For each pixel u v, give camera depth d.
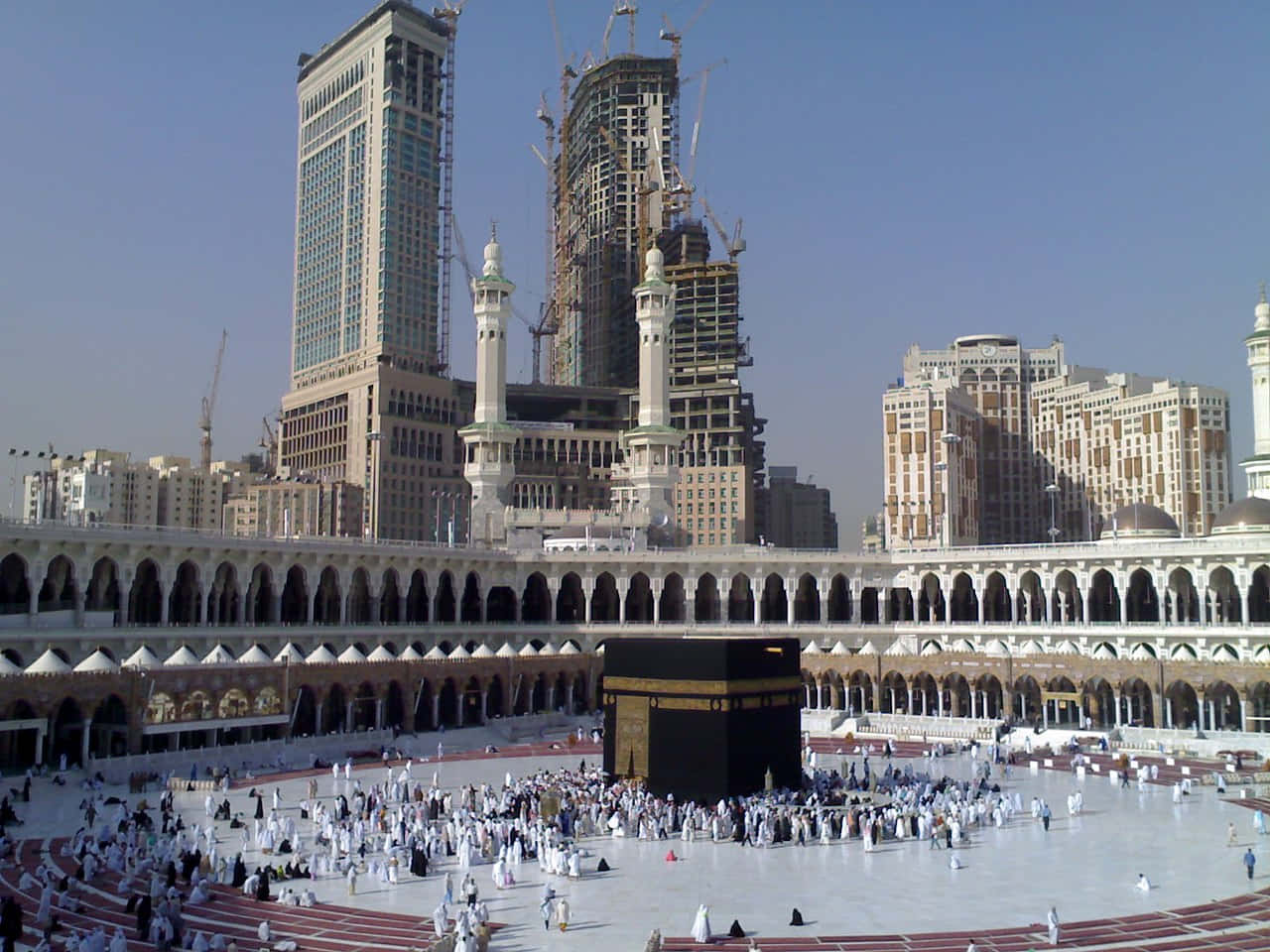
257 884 58.41
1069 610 175.25
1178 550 137.62
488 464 199.25
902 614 171.00
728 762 85.44
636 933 52.19
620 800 80.19
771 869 66.25
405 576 151.12
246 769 101.62
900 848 72.56
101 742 103.75
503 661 138.50
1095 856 69.31
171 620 145.88
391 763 108.81
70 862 64.50
